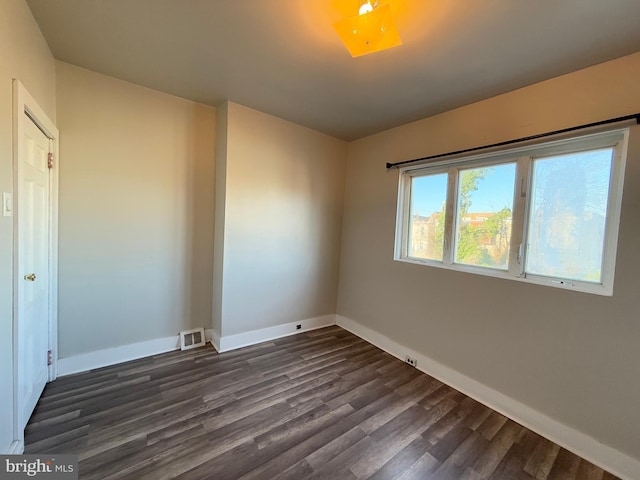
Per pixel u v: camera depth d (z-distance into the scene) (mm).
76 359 2326
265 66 2043
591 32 1504
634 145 1619
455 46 1689
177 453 1576
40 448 1557
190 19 1585
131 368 2434
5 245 1332
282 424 1854
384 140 3180
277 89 2383
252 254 2977
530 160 2111
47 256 2049
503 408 2107
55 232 2129
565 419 1820
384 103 2502
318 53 1850
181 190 2742
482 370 2252
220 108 2791
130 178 2475
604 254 1777
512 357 2086
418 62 1873
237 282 2895
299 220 3322
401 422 1941
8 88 1328
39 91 1772
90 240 2326
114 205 2414
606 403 1677
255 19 1560
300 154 3246
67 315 2266
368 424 1901
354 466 1559
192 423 1818
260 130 2906
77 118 2213
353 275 3561
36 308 1854
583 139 1850
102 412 1873
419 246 2922
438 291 2590
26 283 1660
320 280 3605
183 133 2717
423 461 1621
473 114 2389
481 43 1650
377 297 3219
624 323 1628
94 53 1988
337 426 1864
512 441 1822
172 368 2469
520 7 1366
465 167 2514
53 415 1819
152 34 1740
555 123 1932
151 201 2590
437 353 2578
